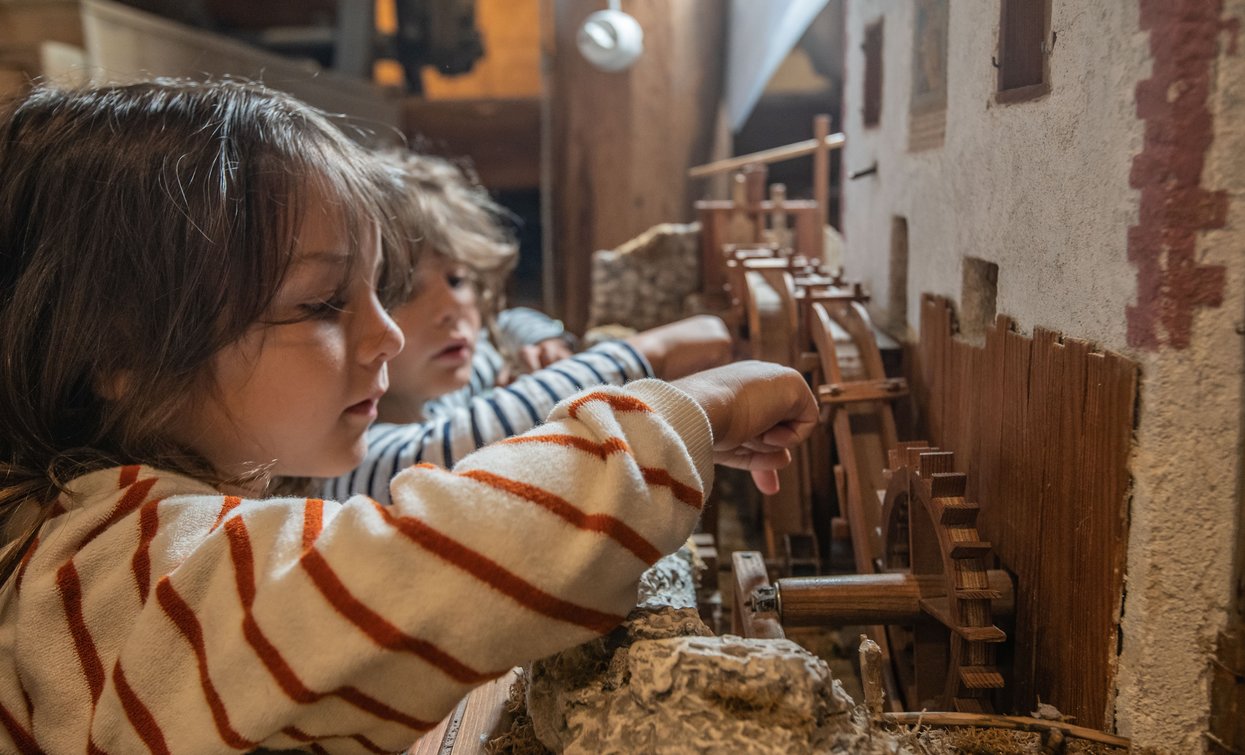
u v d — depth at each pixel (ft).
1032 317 1.96
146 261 1.76
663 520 1.52
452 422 3.07
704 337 3.49
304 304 1.89
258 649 1.45
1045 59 1.85
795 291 3.38
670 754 1.42
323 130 2.07
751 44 6.00
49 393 1.82
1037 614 1.95
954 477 1.97
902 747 1.58
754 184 5.14
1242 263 1.45
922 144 2.75
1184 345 1.49
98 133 1.84
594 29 5.99
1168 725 1.61
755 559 2.43
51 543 1.65
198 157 1.81
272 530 1.58
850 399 2.78
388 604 1.43
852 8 3.80
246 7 9.24
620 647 1.64
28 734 1.65
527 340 4.47
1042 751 1.68
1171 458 1.53
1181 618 1.57
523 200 9.45
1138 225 1.53
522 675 2.02
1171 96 1.43
